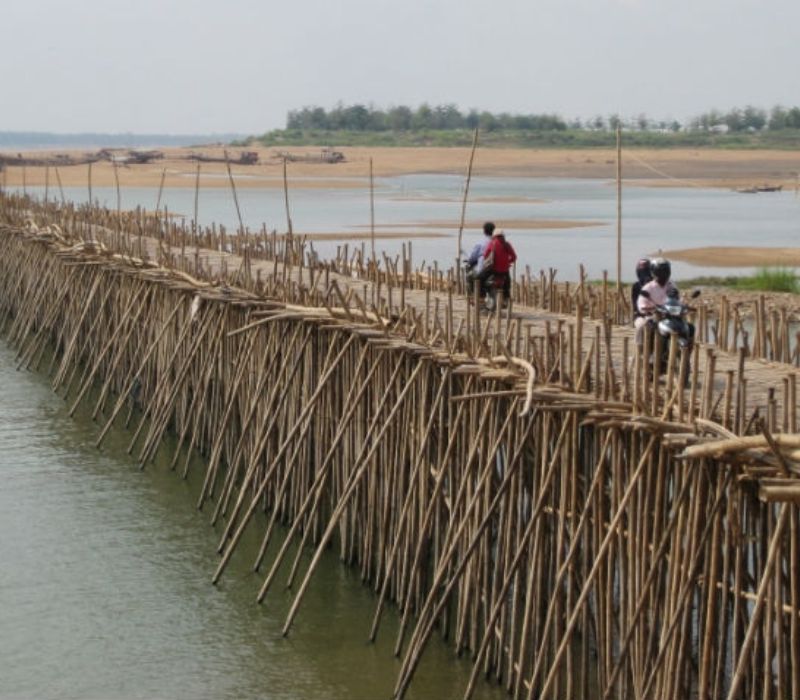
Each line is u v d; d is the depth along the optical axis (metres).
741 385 10.91
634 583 12.13
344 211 82.62
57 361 34.47
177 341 24.55
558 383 13.48
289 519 20.02
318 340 18.86
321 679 14.96
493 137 177.88
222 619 16.72
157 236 32.22
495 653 14.67
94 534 19.98
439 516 15.86
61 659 15.48
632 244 61.38
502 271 20.47
